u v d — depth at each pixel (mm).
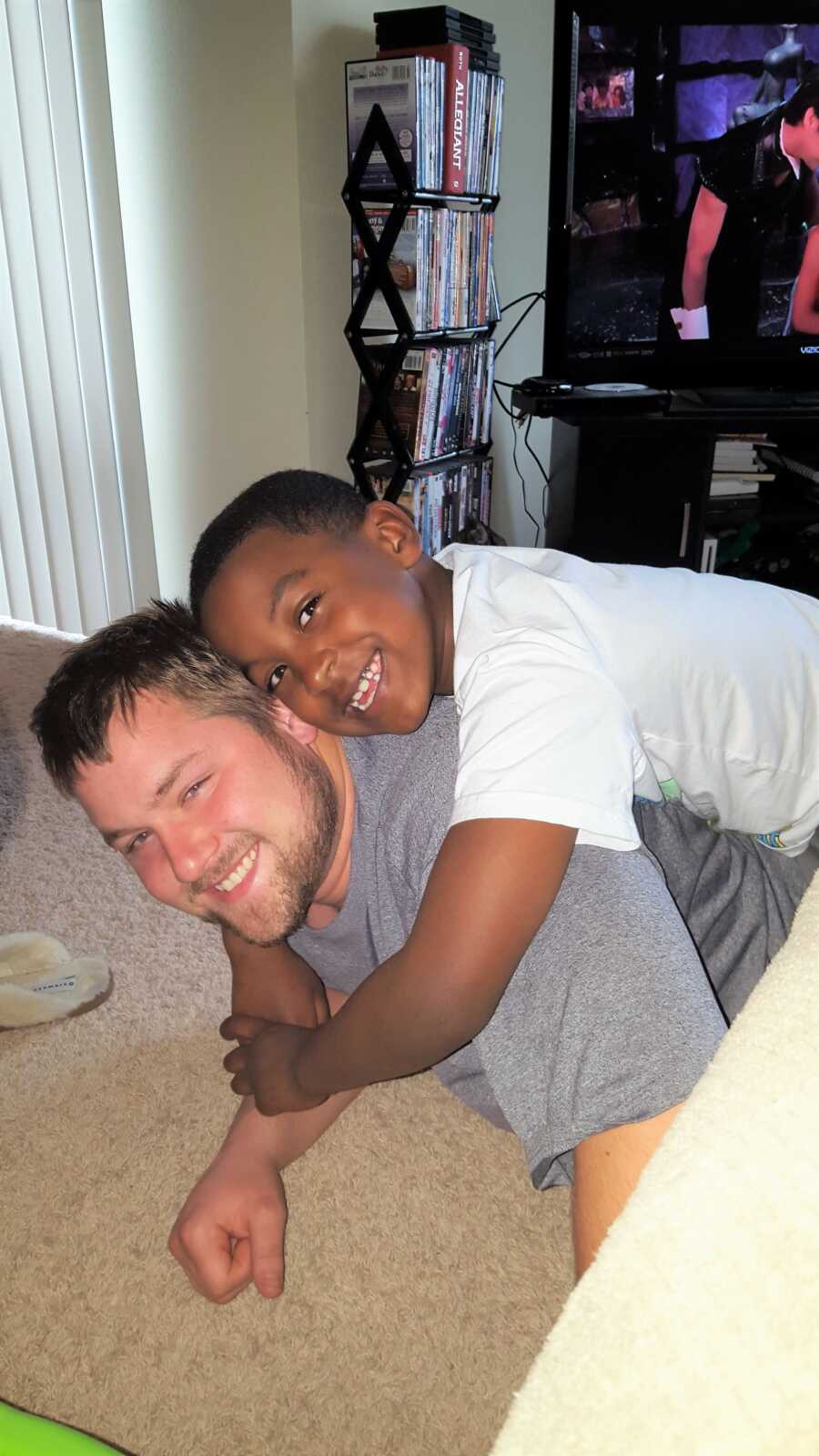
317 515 967
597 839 850
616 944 795
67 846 1777
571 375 2600
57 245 2527
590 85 2361
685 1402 321
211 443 2668
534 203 2881
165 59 2398
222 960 1469
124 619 984
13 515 2854
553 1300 955
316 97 2330
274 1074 1005
